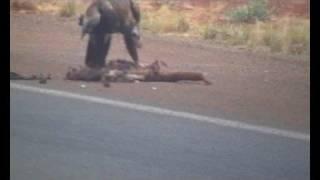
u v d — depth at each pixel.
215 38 25.88
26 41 23.45
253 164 14.46
